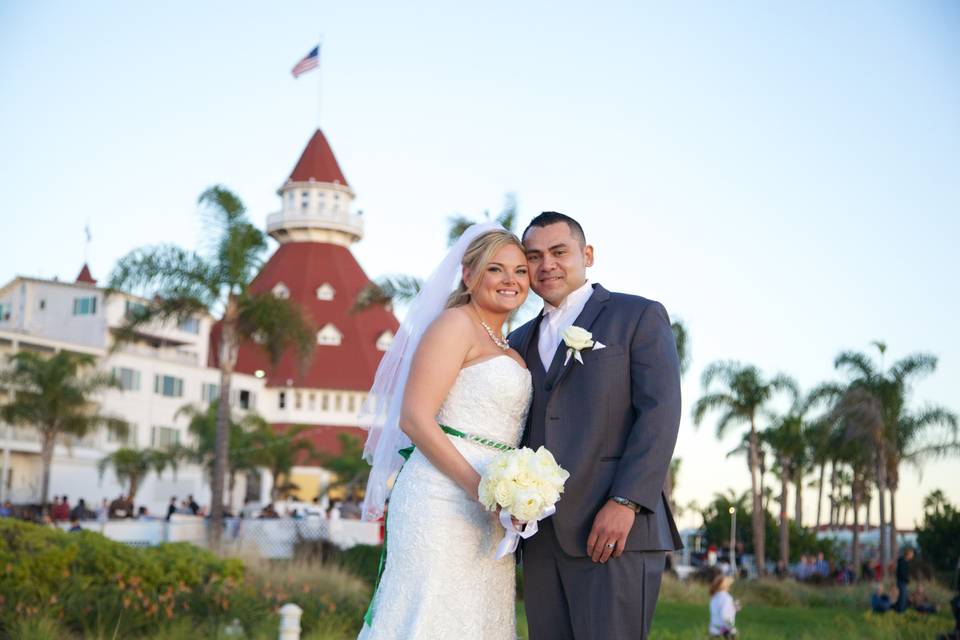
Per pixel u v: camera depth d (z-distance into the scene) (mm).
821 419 39500
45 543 11031
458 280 4961
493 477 4156
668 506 4637
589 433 4473
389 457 5055
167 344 60844
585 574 4391
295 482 65250
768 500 56906
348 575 17406
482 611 4547
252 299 25312
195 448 51156
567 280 4801
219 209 25047
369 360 71875
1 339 46875
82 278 69688
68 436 43125
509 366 4633
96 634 10273
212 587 12336
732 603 13117
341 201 80062
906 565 21000
